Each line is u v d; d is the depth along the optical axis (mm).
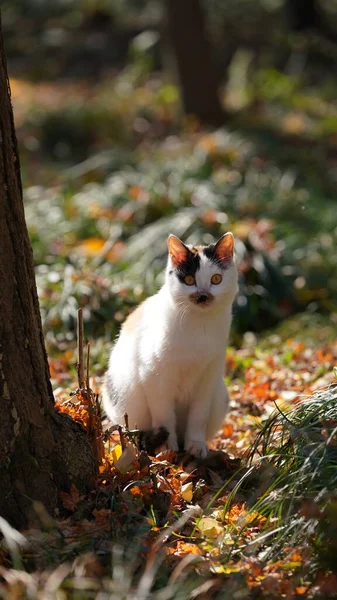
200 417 6246
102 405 6930
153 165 14297
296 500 4801
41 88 23188
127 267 11031
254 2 26812
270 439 5543
